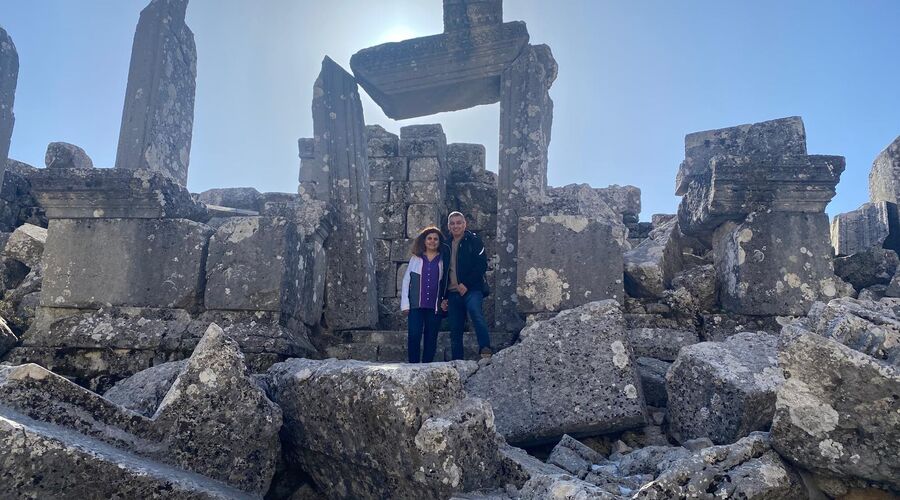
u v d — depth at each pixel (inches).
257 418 136.7
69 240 230.4
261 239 225.0
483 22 297.7
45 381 121.3
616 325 172.7
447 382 128.6
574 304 229.1
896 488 112.4
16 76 302.4
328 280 274.1
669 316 235.0
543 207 276.5
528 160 282.0
